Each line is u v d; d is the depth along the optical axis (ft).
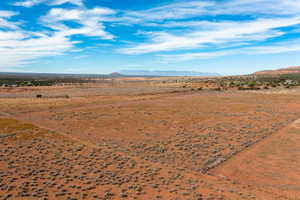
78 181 54.80
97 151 77.56
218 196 48.39
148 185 53.36
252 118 131.75
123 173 60.13
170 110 163.22
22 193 47.73
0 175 56.80
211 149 80.02
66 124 118.52
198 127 111.65
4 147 79.15
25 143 84.17
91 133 101.50
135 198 47.16
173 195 48.60
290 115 139.85
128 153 76.28
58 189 50.44
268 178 58.44
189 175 59.82
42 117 136.46
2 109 160.15
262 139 91.66
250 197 48.39
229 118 132.77
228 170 63.46
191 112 154.20
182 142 88.58
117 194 48.75
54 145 82.58
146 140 91.40
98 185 52.90
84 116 140.46
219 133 100.68
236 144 85.15
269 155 74.38
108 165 65.67
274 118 131.34
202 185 53.98
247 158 72.13
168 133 101.86
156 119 132.05
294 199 48.21
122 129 109.19
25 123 118.83
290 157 72.33
